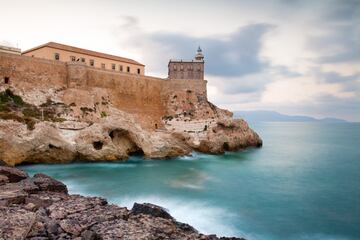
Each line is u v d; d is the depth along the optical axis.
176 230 15.53
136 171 39.44
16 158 35.91
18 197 17.86
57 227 13.99
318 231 20.70
